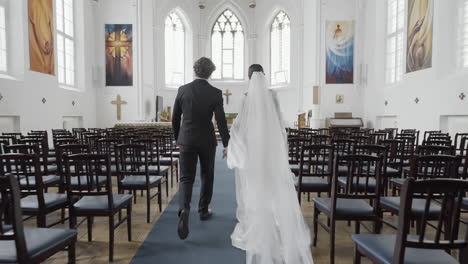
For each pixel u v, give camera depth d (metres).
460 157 2.76
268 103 3.34
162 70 19.38
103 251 3.34
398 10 12.66
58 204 3.31
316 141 5.89
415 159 2.82
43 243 2.16
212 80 21.88
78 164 3.06
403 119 11.55
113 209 3.14
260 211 3.06
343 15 15.34
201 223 4.12
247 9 21.36
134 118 16.17
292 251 2.89
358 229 3.52
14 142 5.07
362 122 14.59
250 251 2.99
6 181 1.83
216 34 21.97
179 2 20.12
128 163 4.54
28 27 9.88
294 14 18.67
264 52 21.20
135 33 15.95
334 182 2.96
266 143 3.22
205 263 3.03
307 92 17.22
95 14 15.80
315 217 3.54
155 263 3.04
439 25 9.36
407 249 2.10
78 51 14.51
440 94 9.32
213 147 3.77
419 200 3.21
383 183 3.72
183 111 3.69
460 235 3.75
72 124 13.53
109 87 16.06
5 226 2.38
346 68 15.46
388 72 13.48
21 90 9.55
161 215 4.54
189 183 3.52
